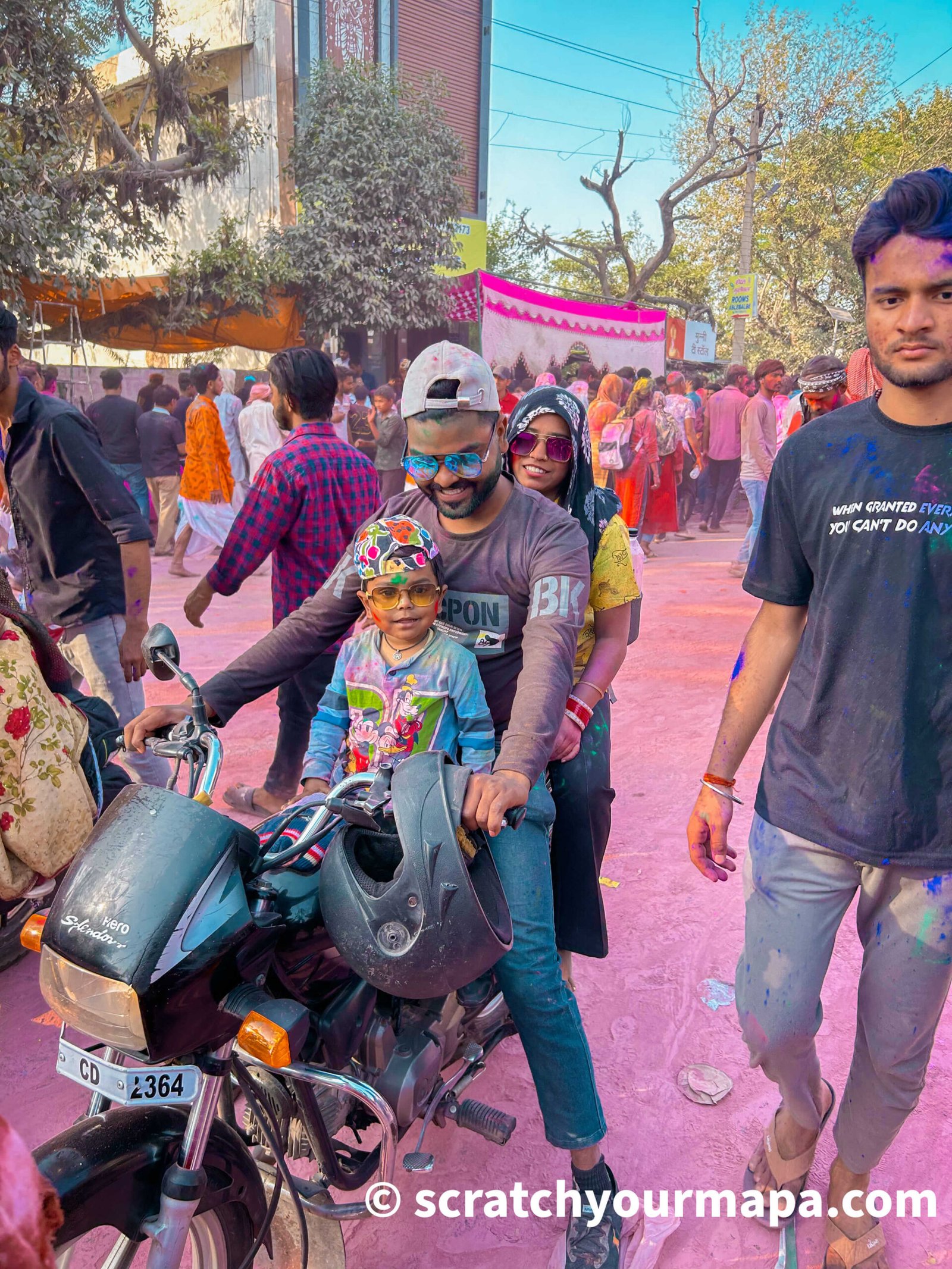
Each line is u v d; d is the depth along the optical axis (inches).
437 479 77.3
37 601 137.2
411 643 81.8
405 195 663.8
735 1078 108.6
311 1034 69.5
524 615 84.8
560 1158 98.3
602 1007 121.0
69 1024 59.2
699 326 1013.8
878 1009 74.2
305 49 722.8
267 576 389.1
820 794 72.7
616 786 188.1
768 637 79.7
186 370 594.2
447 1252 87.4
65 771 106.3
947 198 61.1
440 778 63.9
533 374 632.4
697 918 140.9
